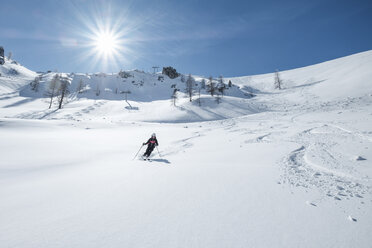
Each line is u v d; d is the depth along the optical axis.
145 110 56.22
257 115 32.03
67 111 50.34
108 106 57.78
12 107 54.50
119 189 4.53
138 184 4.85
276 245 2.38
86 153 10.17
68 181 5.29
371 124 12.24
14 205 3.70
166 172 5.90
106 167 7.12
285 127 16.75
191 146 11.53
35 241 2.49
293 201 3.60
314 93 58.22
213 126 23.94
